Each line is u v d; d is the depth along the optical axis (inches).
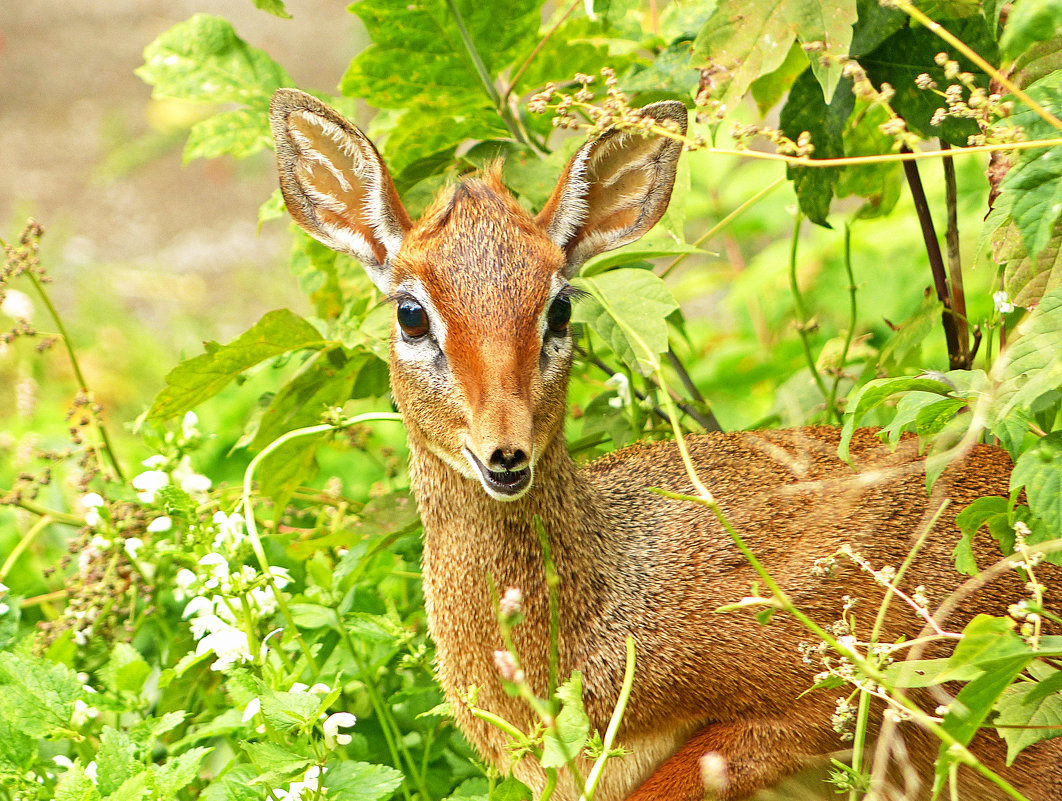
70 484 428.1
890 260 515.8
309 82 1002.7
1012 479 238.7
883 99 259.1
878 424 340.8
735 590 289.0
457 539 288.4
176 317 724.0
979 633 197.9
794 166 349.7
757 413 483.8
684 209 346.9
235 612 280.8
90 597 350.6
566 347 284.7
